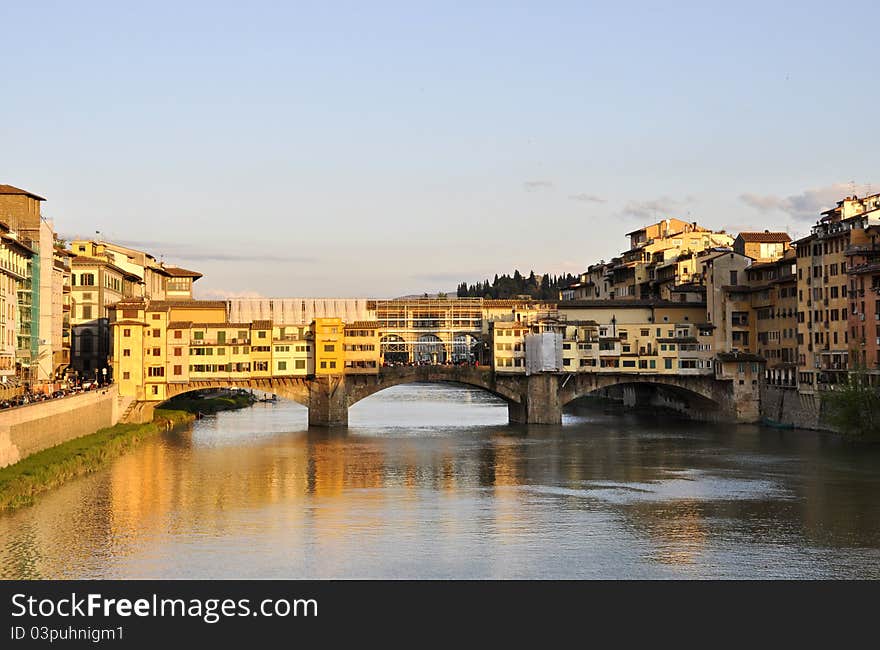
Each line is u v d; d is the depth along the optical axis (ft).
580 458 467.52
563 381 645.51
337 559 278.26
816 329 564.30
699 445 512.63
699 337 652.07
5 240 456.04
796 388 588.91
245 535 302.86
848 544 294.46
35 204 546.67
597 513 336.08
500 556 281.74
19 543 289.53
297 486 386.52
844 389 508.12
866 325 514.27
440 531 309.42
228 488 379.76
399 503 353.51
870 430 508.53
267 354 616.80
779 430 581.53
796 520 324.60
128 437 499.92
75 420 451.53
